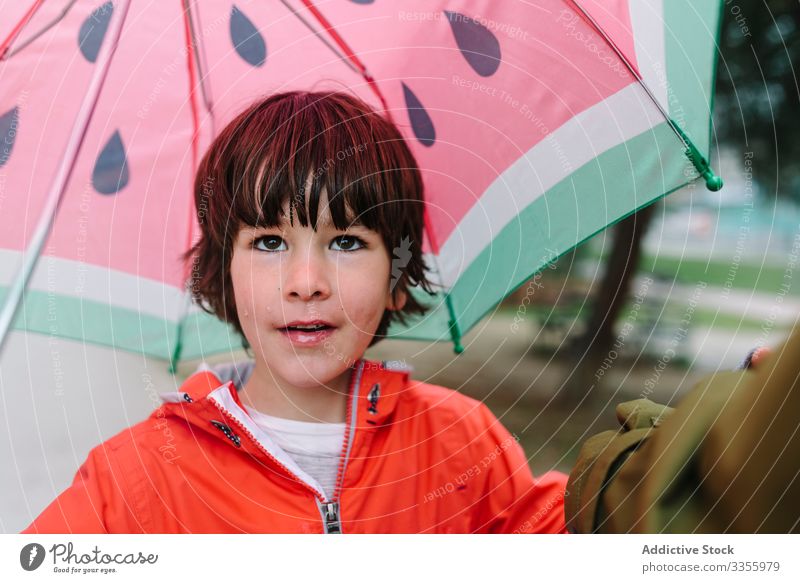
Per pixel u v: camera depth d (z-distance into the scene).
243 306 0.72
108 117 0.87
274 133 0.72
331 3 0.90
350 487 0.74
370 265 0.73
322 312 0.70
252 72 0.90
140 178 0.91
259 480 0.73
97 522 0.71
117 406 1.33
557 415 1.95
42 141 0.83
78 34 0.83
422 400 0.84
